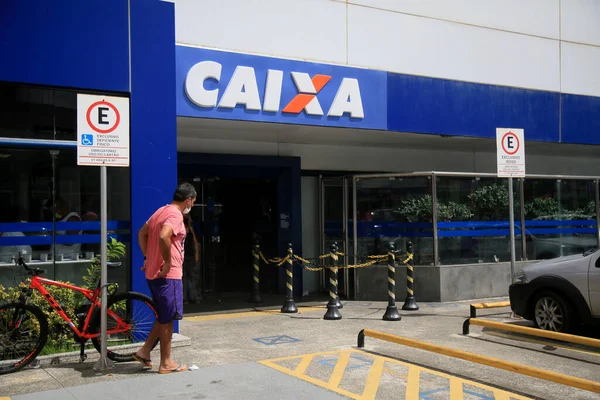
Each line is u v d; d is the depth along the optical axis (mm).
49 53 7250
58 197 7520
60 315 6805
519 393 5676
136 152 7699
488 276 12055
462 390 5730
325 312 10633
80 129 6285
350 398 5434
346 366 6602
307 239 13609
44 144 7395
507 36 12922
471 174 12109
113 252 7562
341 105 10672
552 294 8227
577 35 13812
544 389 5820
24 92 7352
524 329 7258
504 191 12492
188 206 6371
